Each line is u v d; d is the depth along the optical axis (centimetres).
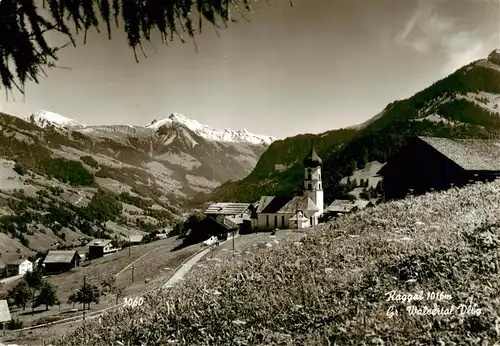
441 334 1258
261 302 2117
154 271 8162
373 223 3766
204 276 4353
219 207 13750
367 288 1895
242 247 7412
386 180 6084
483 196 3619
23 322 6338
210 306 2322
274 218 10081
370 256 2470
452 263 1853
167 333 2222
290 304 1967
